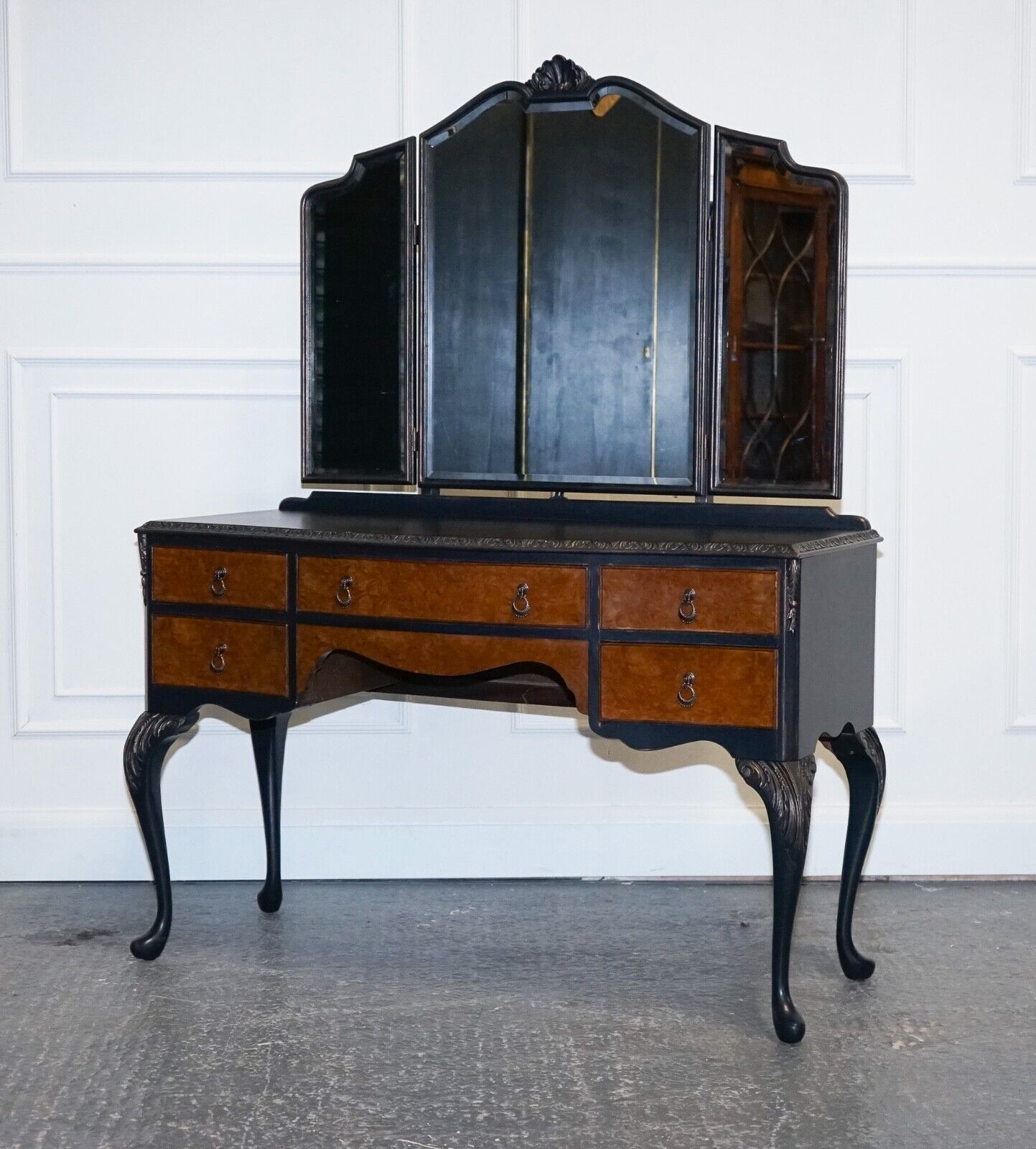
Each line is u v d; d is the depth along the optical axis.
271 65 3.02
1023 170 2.97
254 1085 2.10
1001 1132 1.96
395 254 2.82
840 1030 2.30
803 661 2.20
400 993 2.46
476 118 2.77
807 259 2.62
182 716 2.58
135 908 2.94
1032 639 3.06
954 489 3.03
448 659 2.36
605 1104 2.04
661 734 2.25
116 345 3.08
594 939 2.73
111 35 3.03
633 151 2.69
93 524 3.11
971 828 3.07
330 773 3.11
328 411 2.90
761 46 2.97
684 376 2.70
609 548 2.25
